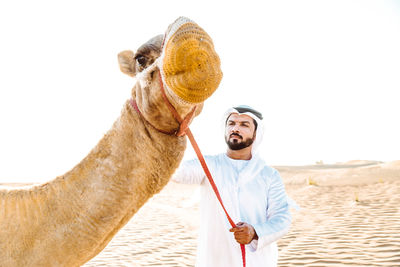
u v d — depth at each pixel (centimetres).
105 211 195
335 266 576
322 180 2184
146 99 189
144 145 198
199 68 158
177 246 801
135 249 775
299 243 743
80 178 205
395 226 830
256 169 326
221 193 317
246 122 334
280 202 321
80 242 195
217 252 310
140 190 199
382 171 2288
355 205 1188
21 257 195
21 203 205
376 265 570
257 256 304
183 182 329
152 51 196
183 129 195
